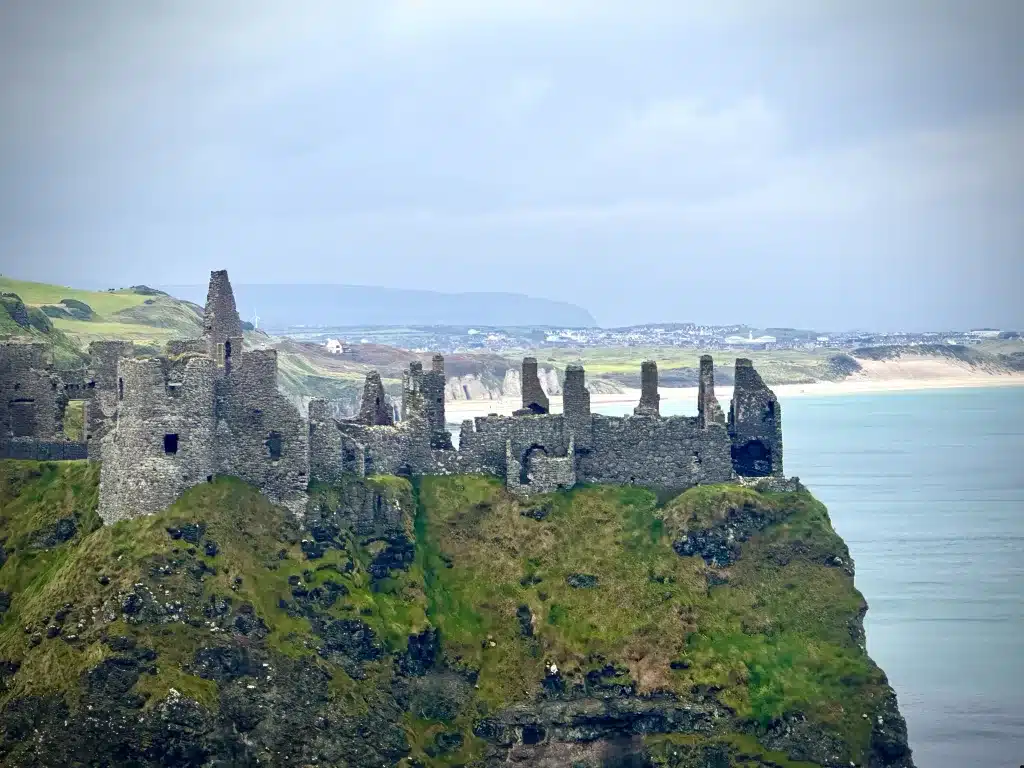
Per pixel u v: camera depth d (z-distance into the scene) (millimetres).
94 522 177375
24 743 158625
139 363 173375
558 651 182625
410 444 199000
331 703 169000
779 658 183875
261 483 181375
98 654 161250
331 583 177000
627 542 193875
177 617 166000
